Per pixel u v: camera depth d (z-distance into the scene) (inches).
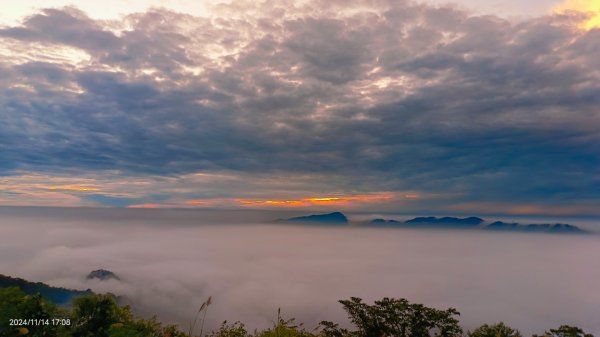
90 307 234.8
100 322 231.6
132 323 237.8
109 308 240.5
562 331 440.1
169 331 247.6
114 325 223.5
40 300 225.0
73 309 235.3
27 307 215.3
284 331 317.7
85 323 226.4
